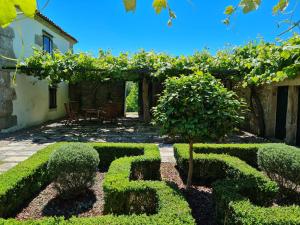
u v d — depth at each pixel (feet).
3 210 9.37
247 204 8.41
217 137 11.51
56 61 29.89
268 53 23.53
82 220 7.24
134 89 68.95
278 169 11.97
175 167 16.63
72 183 11.50
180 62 30.17
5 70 27.53
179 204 8.40
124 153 16.97
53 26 38.17
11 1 1.84
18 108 30.68
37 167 12.32
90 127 34.01
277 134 27.22
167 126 11.44
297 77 21.42
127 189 9.78
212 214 10.55
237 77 29.58
